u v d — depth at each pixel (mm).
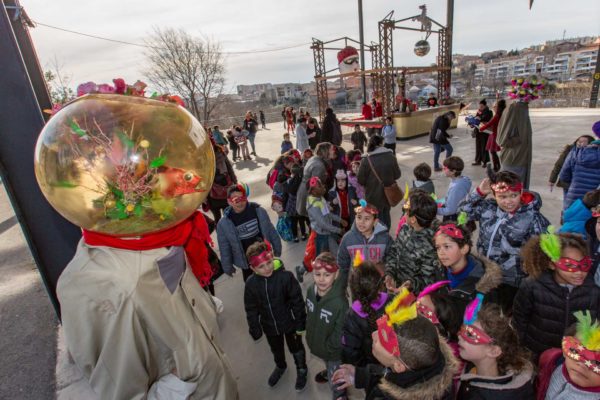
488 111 8500
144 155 1286
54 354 3271
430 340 1203
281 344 2680
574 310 1906
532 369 1363
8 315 4047
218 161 5312
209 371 1779
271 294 2451
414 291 2416
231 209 3408
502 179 2381
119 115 1302
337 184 4309
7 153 2598
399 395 1221
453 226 1970
